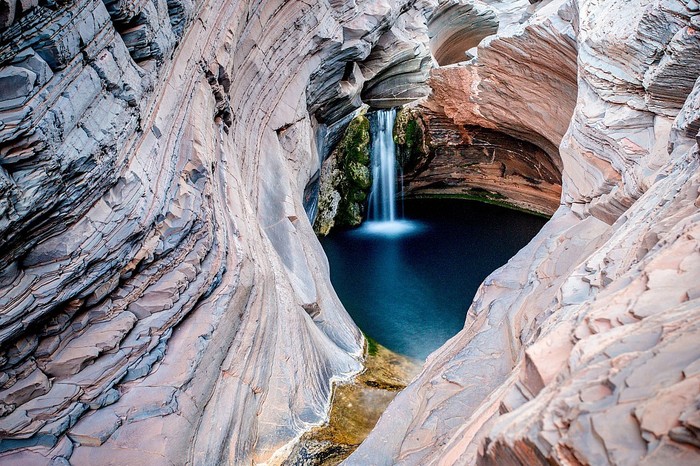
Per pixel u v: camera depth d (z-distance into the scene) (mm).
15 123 4711
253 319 9234
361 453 7320
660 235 5078
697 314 3072
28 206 4988
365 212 25188
